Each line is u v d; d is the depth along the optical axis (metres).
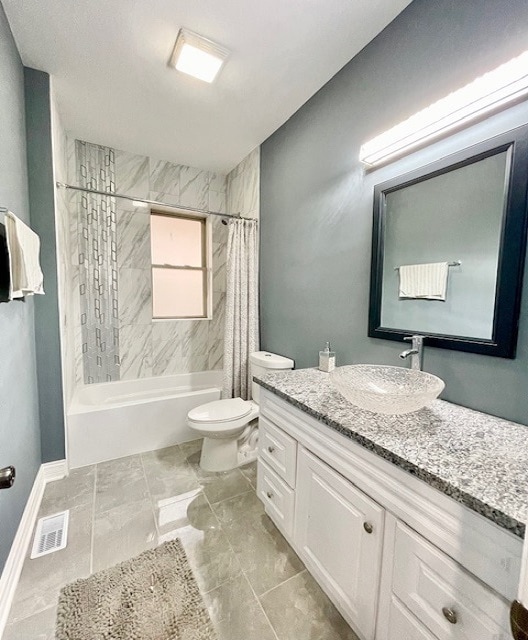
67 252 2.23
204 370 3.12
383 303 1.43
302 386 1.40
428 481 0.70
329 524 1.06
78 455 2.00
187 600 1.11
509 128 0.97
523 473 0.70
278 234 2.26
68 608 1.07
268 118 2.08
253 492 1.76
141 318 2.78
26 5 1.25
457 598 0.66
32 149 1.69
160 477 1.90
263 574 1.23
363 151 1.40
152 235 2.86
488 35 1.01
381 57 1.39
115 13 1.29
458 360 1.14
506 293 0.98
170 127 2.20
